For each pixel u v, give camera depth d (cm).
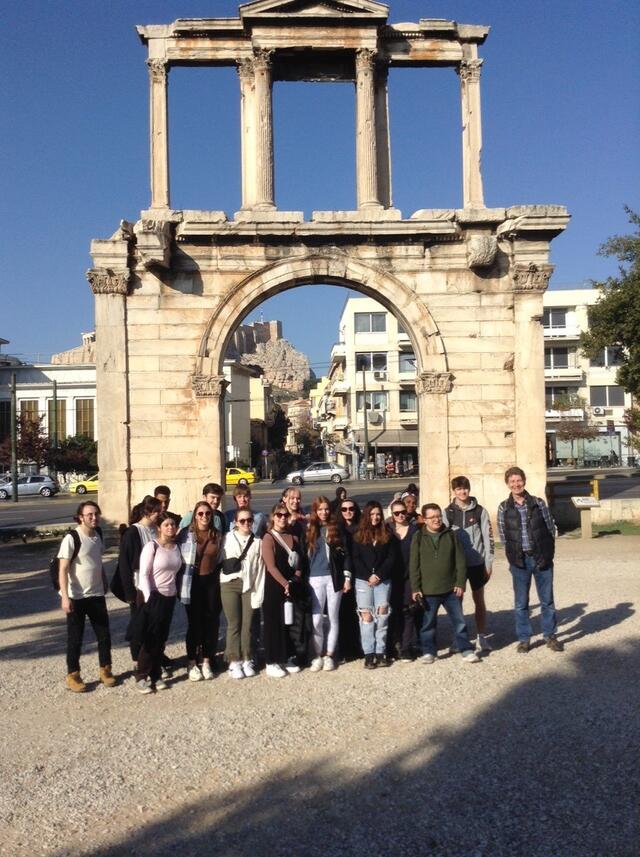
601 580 1756
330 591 1187
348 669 1177
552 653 1199
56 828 696
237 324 2353
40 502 5159
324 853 645
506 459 2345
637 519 2752
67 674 1133
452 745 858
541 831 668
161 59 2362
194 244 2325
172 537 1105
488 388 2350
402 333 6962
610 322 2852
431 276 2355
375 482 5691
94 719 981
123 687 1116
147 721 968
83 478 6856
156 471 2311
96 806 736
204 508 1166
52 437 7069
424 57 2408
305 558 1198
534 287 2334
